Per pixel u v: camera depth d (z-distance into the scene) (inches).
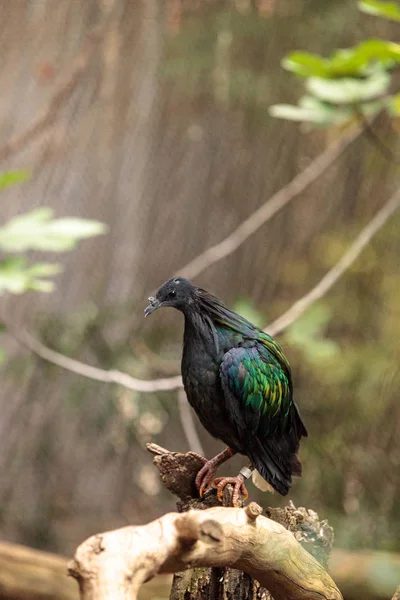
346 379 520.1
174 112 563.8
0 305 533.0
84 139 548.4
